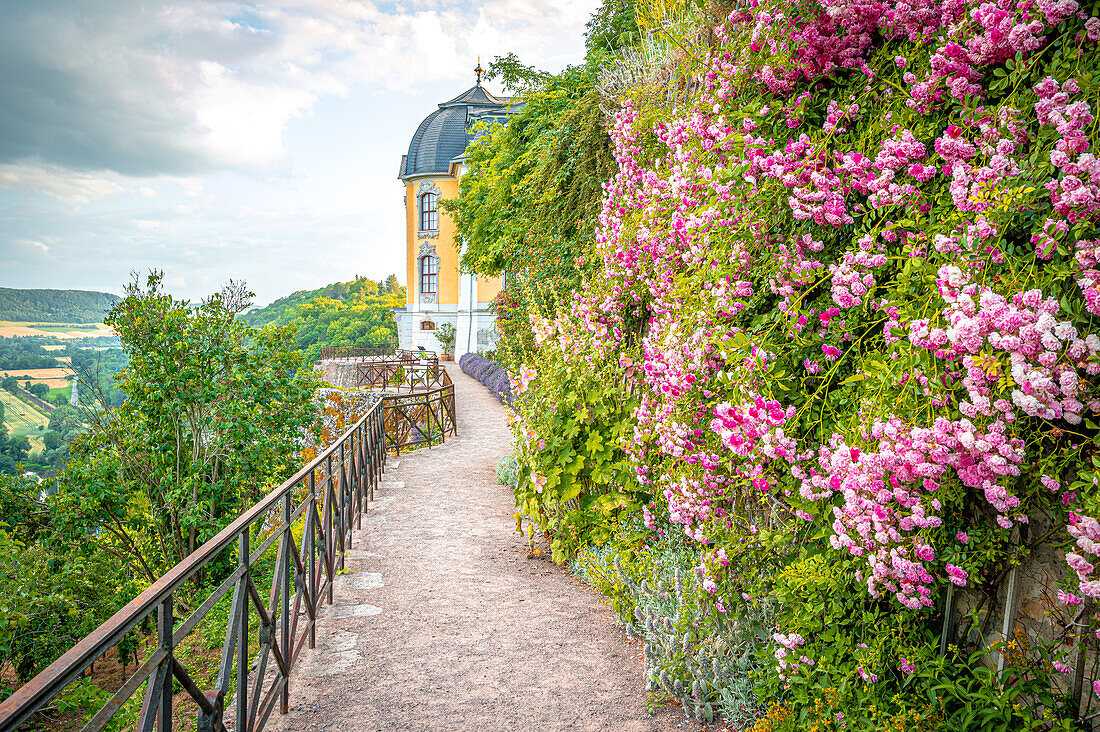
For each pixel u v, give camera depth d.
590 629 3.89
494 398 18.92
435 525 6.29
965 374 1.74
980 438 1.66
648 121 4.48
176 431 9.31
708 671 2.95
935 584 2.01
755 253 2.77
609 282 4.59
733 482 2.95
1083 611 1.67
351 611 4.20
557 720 2.90
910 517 1.83
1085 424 1.65
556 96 12.09
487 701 3.07
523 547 5.57
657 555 3.95
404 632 3.87
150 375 9.12
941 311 1.81
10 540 7.53
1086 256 1.56
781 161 2.48
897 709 2.06
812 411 2.44
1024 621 1.87
